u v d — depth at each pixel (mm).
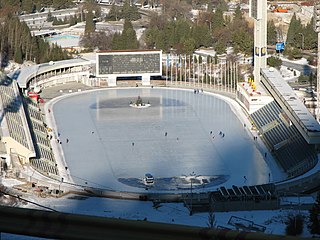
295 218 197875
